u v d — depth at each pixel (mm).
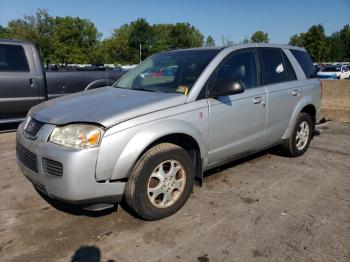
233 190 4129
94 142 2938
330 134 7211
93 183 2961
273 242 3047
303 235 3160
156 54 4961
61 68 8555
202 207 3684
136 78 4465
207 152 3783
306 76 5371
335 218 3480
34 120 3387
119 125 3033
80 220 3422
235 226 3307
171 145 3412
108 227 3289
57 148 2973
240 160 5230
